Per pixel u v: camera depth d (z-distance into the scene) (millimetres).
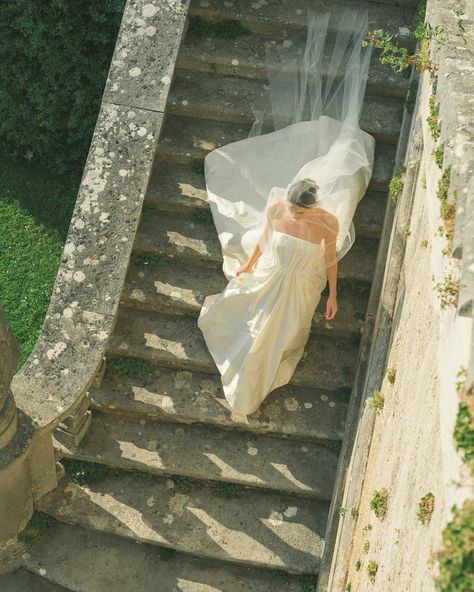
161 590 5762
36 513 5910
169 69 6180
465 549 2652
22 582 5867
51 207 7797
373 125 6453
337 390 6078
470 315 3070
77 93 7527
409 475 3873
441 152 4223
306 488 5883
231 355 5910
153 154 6039
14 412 5059
